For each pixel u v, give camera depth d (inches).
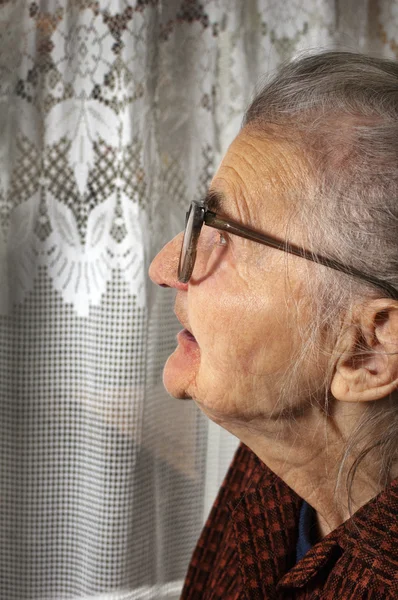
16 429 46.6
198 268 23.5
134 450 45.5
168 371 25.8
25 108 42.5
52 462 47.4
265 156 22.5
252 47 45.7
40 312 44.9
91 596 47.1
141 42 41.3
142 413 45.4
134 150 42.0
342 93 22.1
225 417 24.3
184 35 44.3
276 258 21.9
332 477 24.3
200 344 23.9
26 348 45.4
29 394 46.1
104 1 41.1
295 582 24.0
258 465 30.2
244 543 27.1
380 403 22.6
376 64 23.5
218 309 22.8
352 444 23.1
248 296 22.3
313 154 21.5
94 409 45.4
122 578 46.6
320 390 22.5
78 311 44.9
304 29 45.1
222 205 22.8
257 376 22.8
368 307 21.1
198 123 45.4
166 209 45.5
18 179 43.3
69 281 44.4
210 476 51.8
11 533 48.0
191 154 45.6
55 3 41.5
